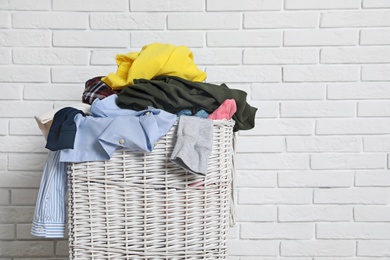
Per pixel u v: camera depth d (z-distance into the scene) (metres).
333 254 1.83
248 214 1.83
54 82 1.80
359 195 1.82
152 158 1.24
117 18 1.78
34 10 1.78
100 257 1.26
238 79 1.80
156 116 1.21
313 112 1.81
